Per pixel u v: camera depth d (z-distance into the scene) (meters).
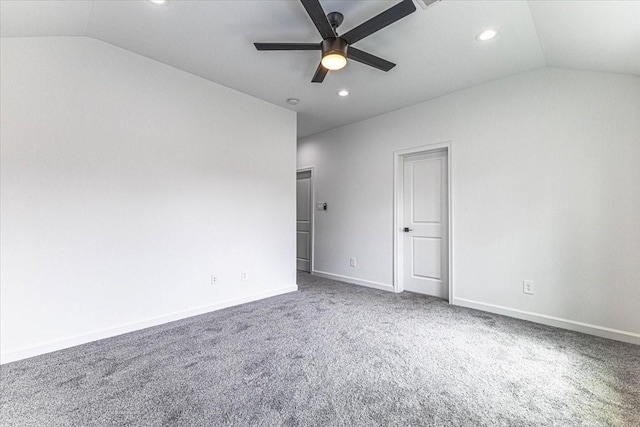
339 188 4.66
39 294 2.11
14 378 1.80
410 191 3.92
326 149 4.89
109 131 2.43
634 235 2.33
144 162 2.62
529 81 2.83
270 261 3.69
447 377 1.83
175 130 2.83
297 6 1.96
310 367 1.95
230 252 3.27
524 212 2.86
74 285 2.25
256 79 3.05
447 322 2.78
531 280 2.82
